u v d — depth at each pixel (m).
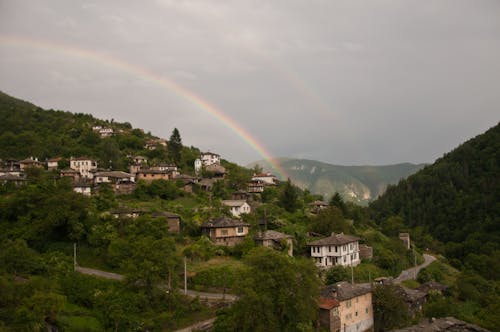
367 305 80.50
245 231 109.19
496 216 184.50
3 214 98.94
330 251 105.81
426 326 60.59
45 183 119.00
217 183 154.12
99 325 64.88
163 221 98.19
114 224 98.50
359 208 190.62
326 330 69.56
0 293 56.81
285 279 64.81
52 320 59.81
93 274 82.25
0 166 158.88
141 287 73.62
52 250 90.94
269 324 61.09
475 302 98.12
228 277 84.75
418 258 144.00
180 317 71.06
